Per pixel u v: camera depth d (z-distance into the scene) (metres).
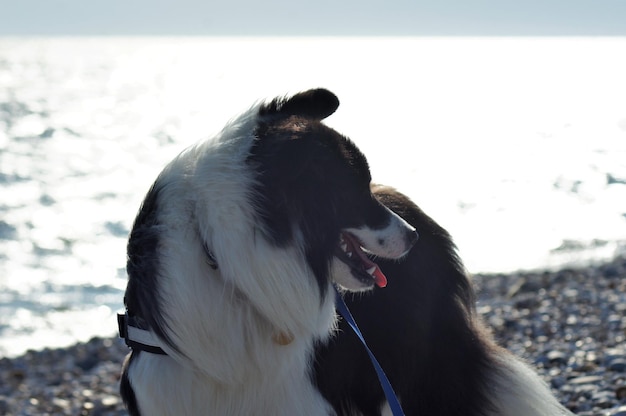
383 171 30.69
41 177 30.70
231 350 3.74
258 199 3.62
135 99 81.94
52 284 16.48
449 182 27.59
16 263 18.09
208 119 59.41
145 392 3.86
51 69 167.88
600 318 9.34
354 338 4.29
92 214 23.42
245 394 3.87
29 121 56.47
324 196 3.75
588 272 13.09
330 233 3.79
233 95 87.50
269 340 3.79
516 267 16.28
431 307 4.62
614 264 13.53
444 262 4.81
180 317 3.70
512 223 20.64
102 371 9.53
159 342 3.79
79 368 10.01
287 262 3.64
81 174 31.84
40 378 9.56
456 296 4.80
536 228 20.00
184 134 49.25
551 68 151.62
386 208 4.01
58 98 83.06
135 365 3.94
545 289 11.88
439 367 4.62
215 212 3.64
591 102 72.12
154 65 190.88
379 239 3.92
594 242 18.30
